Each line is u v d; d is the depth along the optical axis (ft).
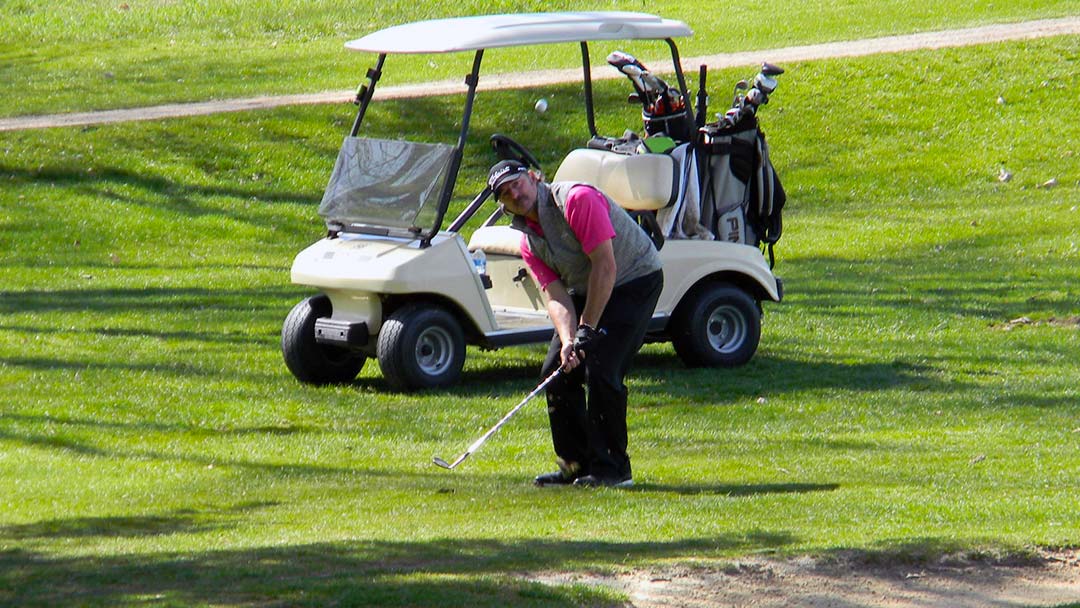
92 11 378.32
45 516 73.72
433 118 253.03
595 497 75.46
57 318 143.13
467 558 59.82
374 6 380.37
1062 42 289.33
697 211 118.32
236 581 55.11
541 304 117.08
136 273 174.81
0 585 55.16
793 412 102.17
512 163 73.31
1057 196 217.15
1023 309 143.43
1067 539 63.36
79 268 177.47
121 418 100.99
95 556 61.31
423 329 108.78
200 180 223.30
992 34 299.17
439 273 108.58
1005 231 190.39
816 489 77.30
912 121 256.73
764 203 122.93
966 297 150.61
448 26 110.63
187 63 306.76
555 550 61.46
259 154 234.79
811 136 251.19
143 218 204.95
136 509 75.41
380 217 110.73
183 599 52.26
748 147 121.29
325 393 109.91
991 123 255.29
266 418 101.24
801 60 282.36
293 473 84.48
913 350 125.80
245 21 366.84
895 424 97.96
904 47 290.56
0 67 305.53
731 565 59.06
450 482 81.25
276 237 202.08
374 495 78.02
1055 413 100.32
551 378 74.43
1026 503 71.67
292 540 65.10
